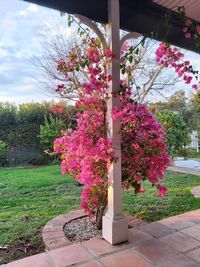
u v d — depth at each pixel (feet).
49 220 10.11
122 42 8.11
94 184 8.75
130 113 8.01
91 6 7.91
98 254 7.29
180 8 8.21
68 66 8.82
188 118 25.88
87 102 8.42
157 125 8.77
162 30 8.82
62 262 6.92
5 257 7.58
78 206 11.86
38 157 25.27
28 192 14.32
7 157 24.50
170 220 9.65
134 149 8.34
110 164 8.00
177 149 23.18
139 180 8.81
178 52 8.77
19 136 25.39
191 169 20.70
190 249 7.49
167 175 18.31
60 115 23.65
